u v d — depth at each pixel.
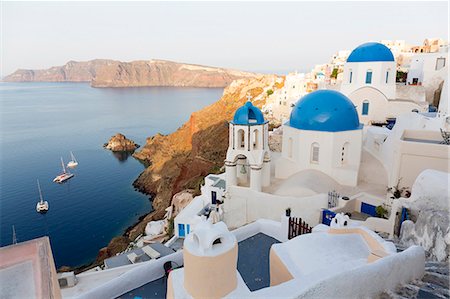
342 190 20.81
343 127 21.42
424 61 37.53
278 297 4.91
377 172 22.09
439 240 8.76
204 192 27.03
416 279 6.23
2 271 5.83
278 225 12.39
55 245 42.81
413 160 16.50
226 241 6.44
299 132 22.38
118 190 63.84
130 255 19.30
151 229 33.75
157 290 8.80
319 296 4.82
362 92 30.67
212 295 6.29
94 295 8.26
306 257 8.23
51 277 5.71
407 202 12.57
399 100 29.83
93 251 41.19
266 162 22.34
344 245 8.59
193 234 6.54
